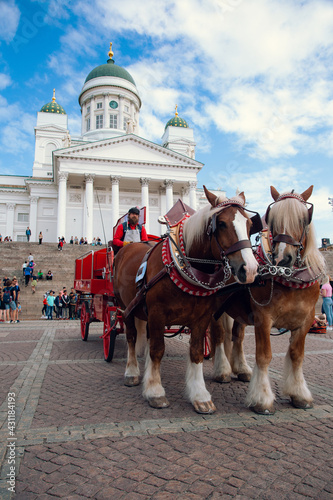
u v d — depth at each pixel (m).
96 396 4.60
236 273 3.12
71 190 47.38
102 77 56.28
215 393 4.67
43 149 55.78
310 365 6.55
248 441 3.23
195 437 3.31
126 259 5.37
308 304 3.92
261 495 2.43
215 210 3.37
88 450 3.06
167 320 4.08
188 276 3.70
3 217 52.97
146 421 3.69
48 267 26.03
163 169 46.00
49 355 7.54
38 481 2.60
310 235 3.78
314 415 3.87
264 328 3.92
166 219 4.45
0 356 7.43
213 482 2.58
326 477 2.65
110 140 44.44
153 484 2.56
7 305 16.22
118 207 44.16
